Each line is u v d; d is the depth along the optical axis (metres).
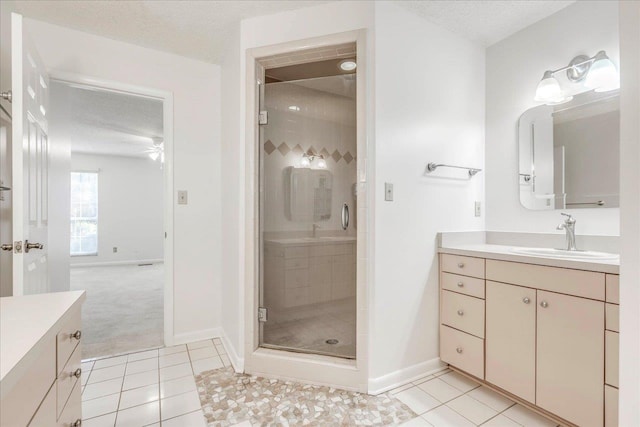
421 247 1.97
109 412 1.58
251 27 2.00
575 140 1.89
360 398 1.71
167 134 2.43
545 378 1.47
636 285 0.82
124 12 1.93
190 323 2.50
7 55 1.78
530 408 1.60
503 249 1.90
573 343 1.37
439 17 2.00
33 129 1.61
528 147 2.11
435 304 2.03
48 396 0.77
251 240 2.00
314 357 1.91
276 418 1.54
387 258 1.82
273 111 2.19
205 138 2.57
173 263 2.44
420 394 1.75
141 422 1.50
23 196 1.39
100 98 3.31
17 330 0.73
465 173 2.22
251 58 1.98
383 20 1.81
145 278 5.04
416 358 1.93
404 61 1.90
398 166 1.87
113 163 6.61
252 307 1.98
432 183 2.03
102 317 3.07
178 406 1.63
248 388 1.81
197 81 2.54
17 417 0.60
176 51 2.41
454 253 1.93
